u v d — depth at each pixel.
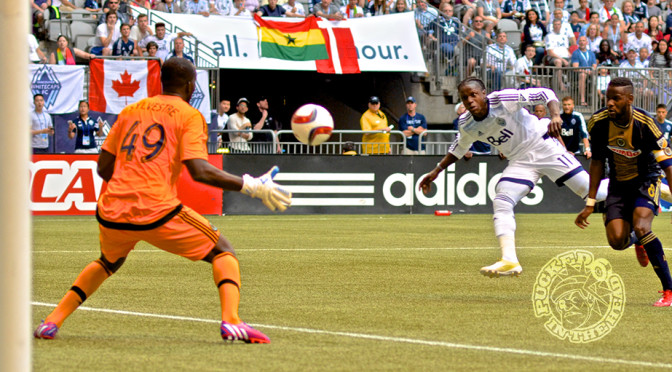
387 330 9.13
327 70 33.28
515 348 8.23
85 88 30.89
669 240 20.45
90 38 33.53
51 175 26.06
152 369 7.24
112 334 8.80
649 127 10.54
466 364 7.53
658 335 8.98
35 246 18.14
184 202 26.69
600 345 8.44
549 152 12.26
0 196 5.06
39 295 11.47
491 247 18.34
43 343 8.30
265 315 10.06
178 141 8.27
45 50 33.72
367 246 18.41
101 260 8.65
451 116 36.09
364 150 29.73
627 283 12.97
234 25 32.94
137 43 31.83
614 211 10.95
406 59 34.06
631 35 38.22
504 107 11.91
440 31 35.94
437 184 27.91
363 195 27.59
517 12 39.88
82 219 25.20
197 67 30.45
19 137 5.10
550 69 35.84
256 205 27.30
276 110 37.31
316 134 9.63
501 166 28.23
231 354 7.84
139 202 8.16
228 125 29.97
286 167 27.11
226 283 8.33
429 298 11.45
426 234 21.23
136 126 8.35
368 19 34.06
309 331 9.04
